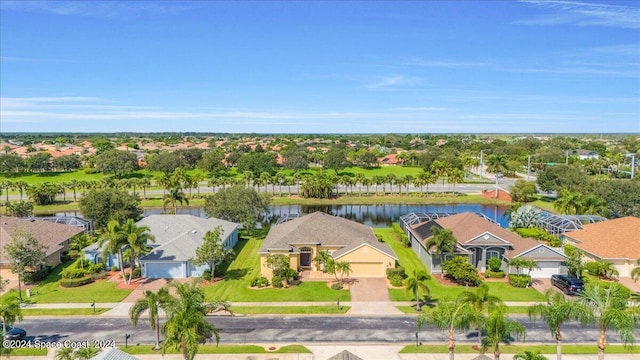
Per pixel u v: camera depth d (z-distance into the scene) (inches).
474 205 4525.1
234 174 6614.2
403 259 2471.7
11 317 1344.7
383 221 3769.7
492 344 1280.8
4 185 4749.0
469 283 2023.9
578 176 4411.9
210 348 1445.6
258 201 3120.1
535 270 2137.1
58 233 2551.7
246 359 1375.5
